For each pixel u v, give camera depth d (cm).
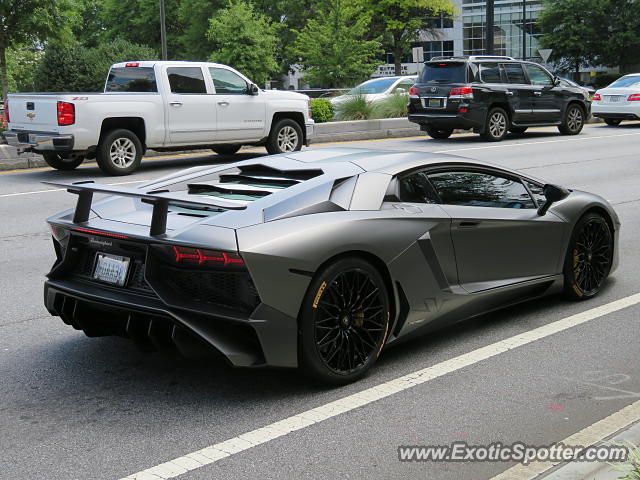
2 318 569
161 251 394
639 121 2803
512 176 541
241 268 378
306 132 1678
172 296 391
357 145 1903
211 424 377
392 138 2150
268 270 382
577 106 2203
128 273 416
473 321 546
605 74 5512
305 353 400
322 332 407
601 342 496
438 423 376
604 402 399
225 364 461
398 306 445
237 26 4388
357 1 4691
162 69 1420
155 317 392
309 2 5966
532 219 532
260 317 383
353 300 420
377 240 428
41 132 1341
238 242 381
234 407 398
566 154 1677
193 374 446
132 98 1376
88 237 432
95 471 331
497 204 521
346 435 364
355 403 401
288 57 5959
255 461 338
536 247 539
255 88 1552
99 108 1330
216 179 505
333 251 403
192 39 5488
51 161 1445
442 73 1961
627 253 763
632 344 492
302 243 394
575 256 575
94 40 6406
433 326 477
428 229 459
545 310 569
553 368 450
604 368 450
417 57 3011
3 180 1330
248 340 392
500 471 327
